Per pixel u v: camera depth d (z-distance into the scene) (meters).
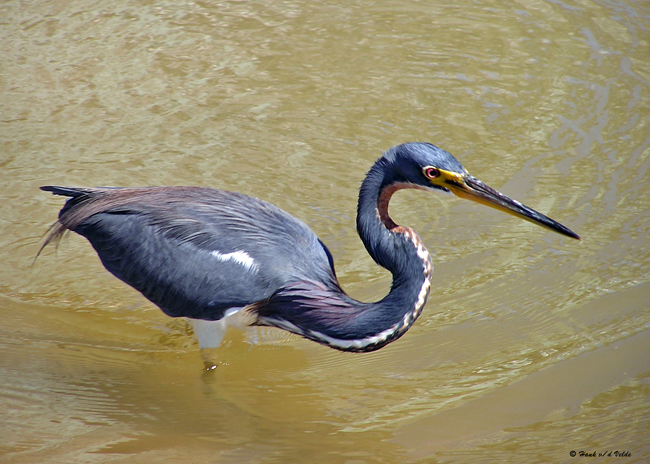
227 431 8.83
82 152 13.97
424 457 8.40
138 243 10.11
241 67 16.81
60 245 12.23
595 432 8.66
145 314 11.15
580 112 15.53
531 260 11.93
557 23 18.89
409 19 19.06
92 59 16.83
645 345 10.11
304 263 10.05
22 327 10.59
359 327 9.55
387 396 9.54
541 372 9.77
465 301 11.16
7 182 13.16
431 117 15.35
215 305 9.80
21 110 15.04
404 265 9.38
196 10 19.12
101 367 9.98
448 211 13.15
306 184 13.41
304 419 9.12
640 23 18.78
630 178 13.58
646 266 11.64
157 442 8.55
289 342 10.80
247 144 14.39
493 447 8.51
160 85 16.08
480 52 17.67
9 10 18.64
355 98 15.91
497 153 14.26
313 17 19.00
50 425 8.72
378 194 9.51
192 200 10.30
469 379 9.75
